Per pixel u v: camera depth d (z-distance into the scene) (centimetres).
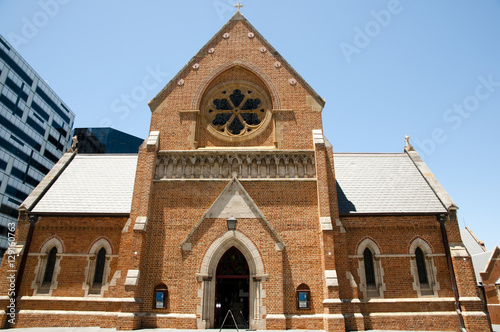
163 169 2314
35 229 2359
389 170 2842
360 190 2581
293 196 2220
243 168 2302
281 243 2053
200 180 2261
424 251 2280
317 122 2420
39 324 2116
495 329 2861
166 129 2431
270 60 2583
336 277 1969
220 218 2108
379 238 2298
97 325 2100
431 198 2484
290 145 2367
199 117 2494
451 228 2303
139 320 1956
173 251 2122
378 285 2202
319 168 2244
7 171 7444
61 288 2220
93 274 2266
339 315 1889
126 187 2653
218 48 2628
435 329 2081
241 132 2464
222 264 2133
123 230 2177
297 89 2502
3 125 7369
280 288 1973
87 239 2328
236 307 2134
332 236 2053
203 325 1919
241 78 2598
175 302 2025
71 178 2773
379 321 2089
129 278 1988
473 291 2130
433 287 2192
